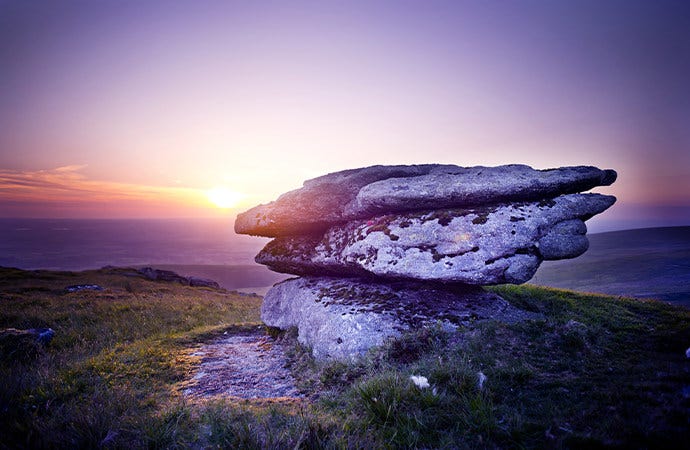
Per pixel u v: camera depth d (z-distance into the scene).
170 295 29.09
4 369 7.98
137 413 5.43
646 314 10.55
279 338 11.91
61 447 4.11
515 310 9.81
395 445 4.12
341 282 11.48
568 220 8.74
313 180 13.09
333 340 8.64
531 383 5.55
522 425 4.26
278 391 7.32
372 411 4.87
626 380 5.41
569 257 8.55
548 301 11.69
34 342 10.37
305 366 8.59
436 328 7.89
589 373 5.90
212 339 12.47
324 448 3.93
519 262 8.35
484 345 7.03
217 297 31.88
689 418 4.02
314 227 12.68
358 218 11.32
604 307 11.24
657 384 5.04
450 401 4.86
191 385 7.75
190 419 5.07
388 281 10.93
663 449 3.57
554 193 9.30
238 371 8.80
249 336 13.10
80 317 16.06
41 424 4.70
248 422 4.69
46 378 7.13
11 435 4.39
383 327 8.46
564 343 7.19
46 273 40.78
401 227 9.77
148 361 9.10
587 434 3.93
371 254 9.88
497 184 9.18
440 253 9.02
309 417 4.75
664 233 129.00
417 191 9.64
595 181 9.33
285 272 14.76
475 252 8.67
